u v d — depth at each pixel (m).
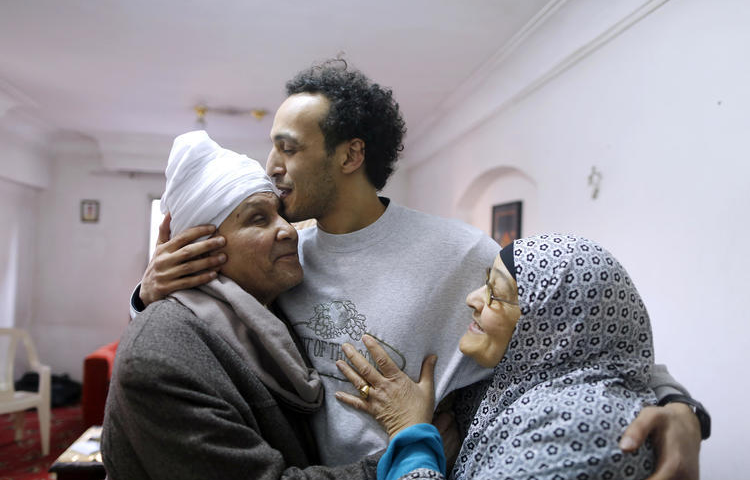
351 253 1.20
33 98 4.76
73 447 2.76
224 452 0.88
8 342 5.85
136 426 0.87
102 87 4.41
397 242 1.19
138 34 3.34
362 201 1.21
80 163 6.60
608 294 0.96
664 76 2.23
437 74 3.95
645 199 2.32
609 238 2.58
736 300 1.81
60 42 3.48
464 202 4.94
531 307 0.98
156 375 0.86
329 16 3.04
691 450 0.86
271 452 0.94
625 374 0.96
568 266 0.97
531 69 3.35
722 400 1.85
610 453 0.83
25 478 3.69
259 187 1.10
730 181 1.86
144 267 6.62
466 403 1.21
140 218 6.63
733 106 1.86
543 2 2.81
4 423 4.94
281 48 3.52
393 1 2.85
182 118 5.39
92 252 6.57
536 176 3.37
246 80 4.18
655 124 2.28
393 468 0.96
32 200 6.39
